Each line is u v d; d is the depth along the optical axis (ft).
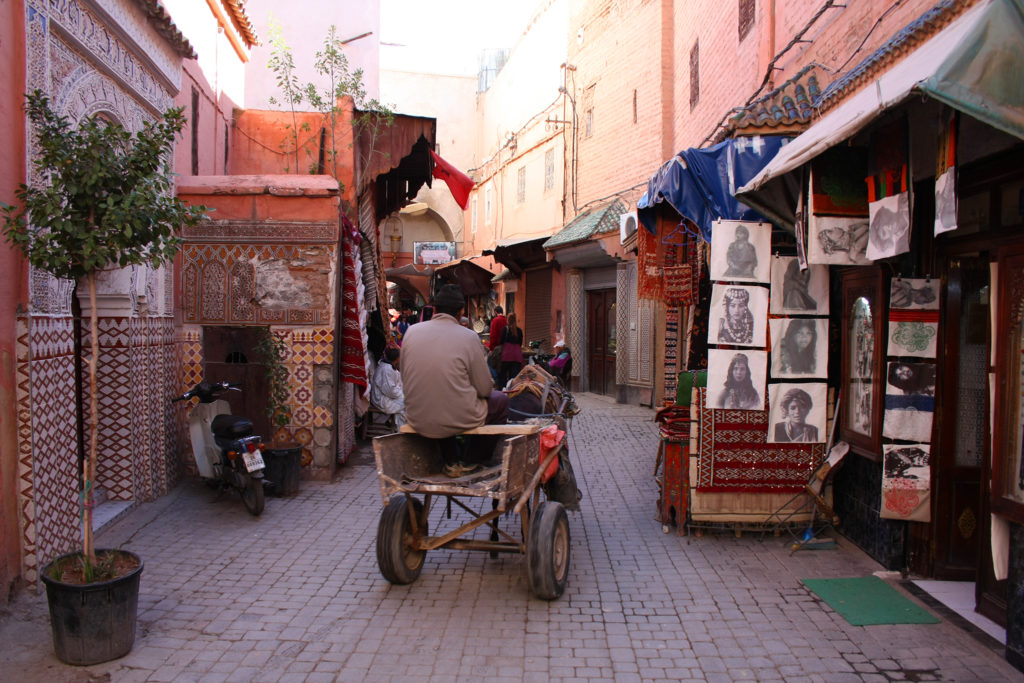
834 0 19.86
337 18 48.67
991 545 13.44
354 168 30.42
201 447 22.70
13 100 14.03
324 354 24.98
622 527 20.34
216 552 17.99
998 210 13.52
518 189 72.90
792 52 23.17
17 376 14.28
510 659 12.55
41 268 13.74
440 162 36.11
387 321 40.37
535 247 57.21
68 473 16.06
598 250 45.21
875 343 16.81
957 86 9.50
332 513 21.44
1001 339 12.64
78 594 11.98
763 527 19.19
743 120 19.16
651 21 44.55
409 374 15.40
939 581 16.01
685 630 13.71
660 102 43.39
